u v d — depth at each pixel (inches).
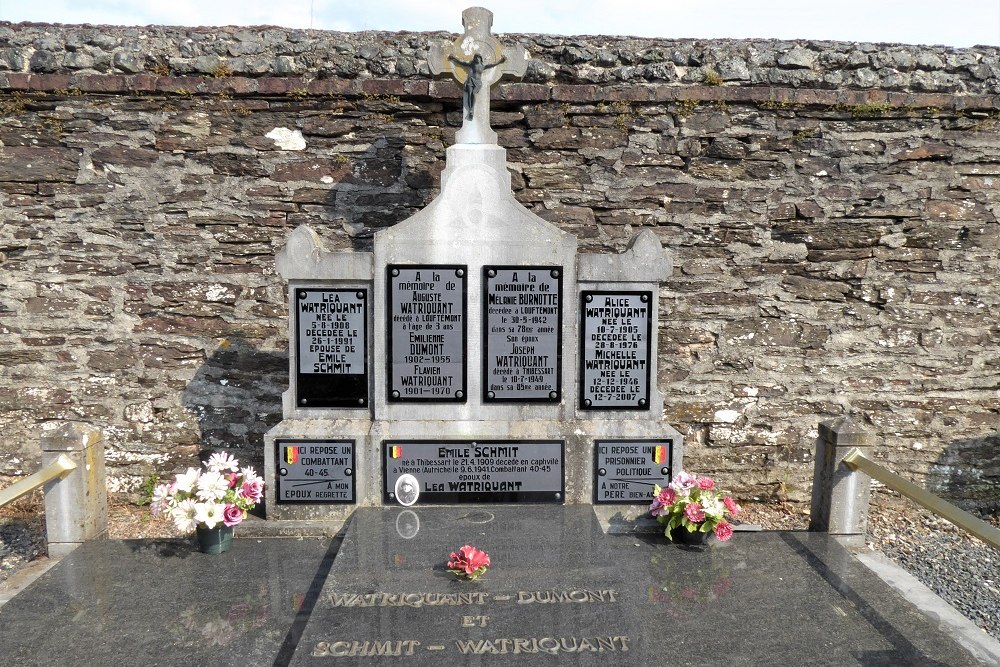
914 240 233.3
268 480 182.7
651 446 184.9
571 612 134.6
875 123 229.6
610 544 176.7
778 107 228.4
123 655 127.9
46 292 228.1
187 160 226.7
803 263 234.7
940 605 156.7
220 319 232.7
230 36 224.4
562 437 183.6
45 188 224.1
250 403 235.5
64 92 219.9
